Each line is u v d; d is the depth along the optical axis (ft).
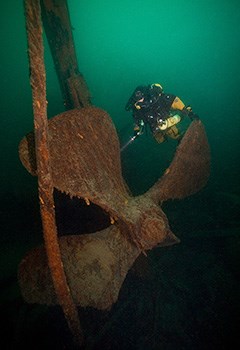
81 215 11.91
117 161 8.36
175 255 13.17
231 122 29.55
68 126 7.06
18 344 9.89
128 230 8.05
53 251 6.72
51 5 11.70
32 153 6.57
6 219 18.44
